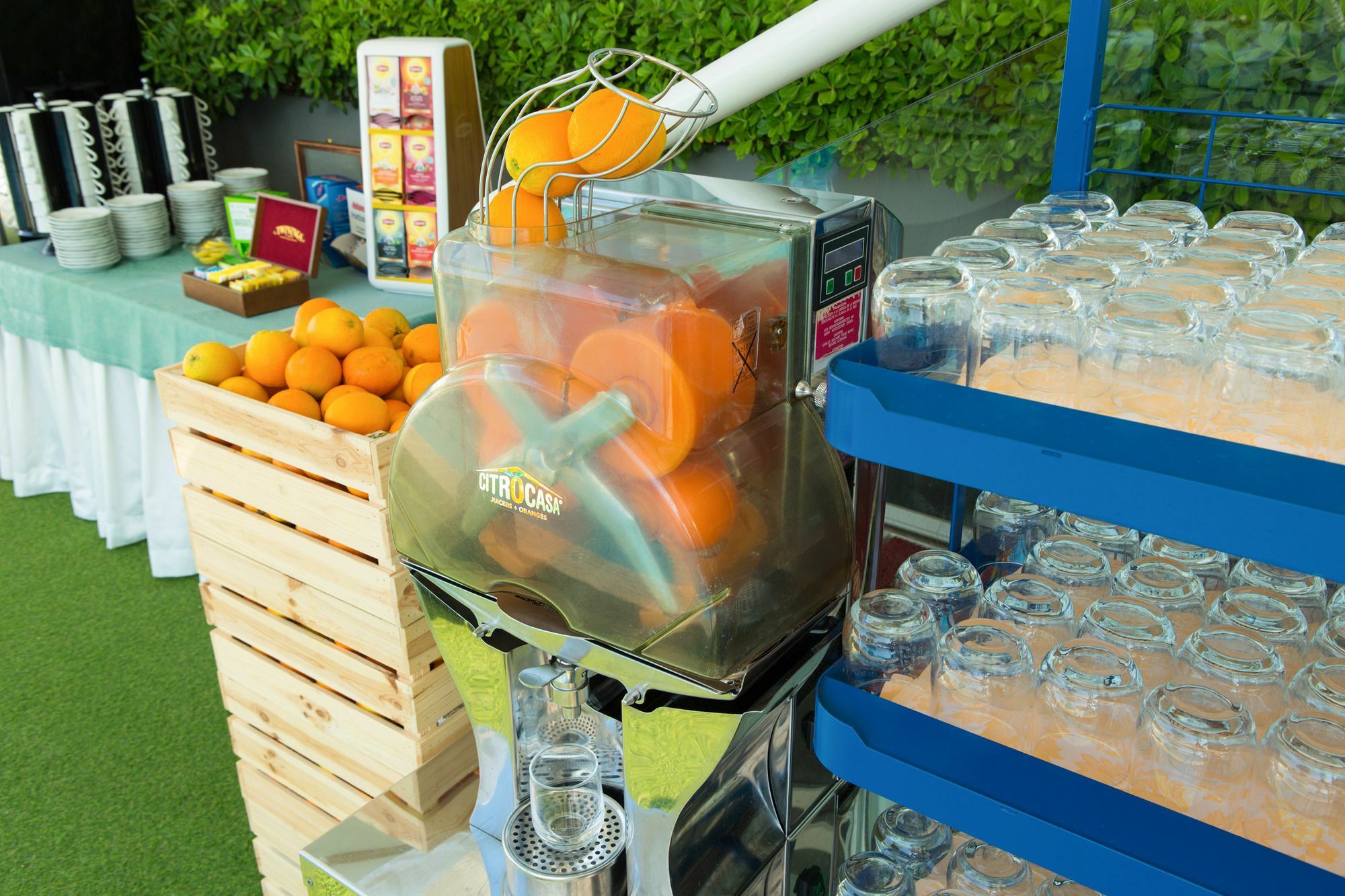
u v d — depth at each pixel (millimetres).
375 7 2990
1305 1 1149
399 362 1685
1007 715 775
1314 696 702
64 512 3131
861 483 877
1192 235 1028
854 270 955
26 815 2020
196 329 2373
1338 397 632
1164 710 710
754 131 2480
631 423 780
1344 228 972
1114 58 1186
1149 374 684
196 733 2229
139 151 3078
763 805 996
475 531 898
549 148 878
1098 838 651
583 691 968
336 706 1629
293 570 1586
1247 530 557
